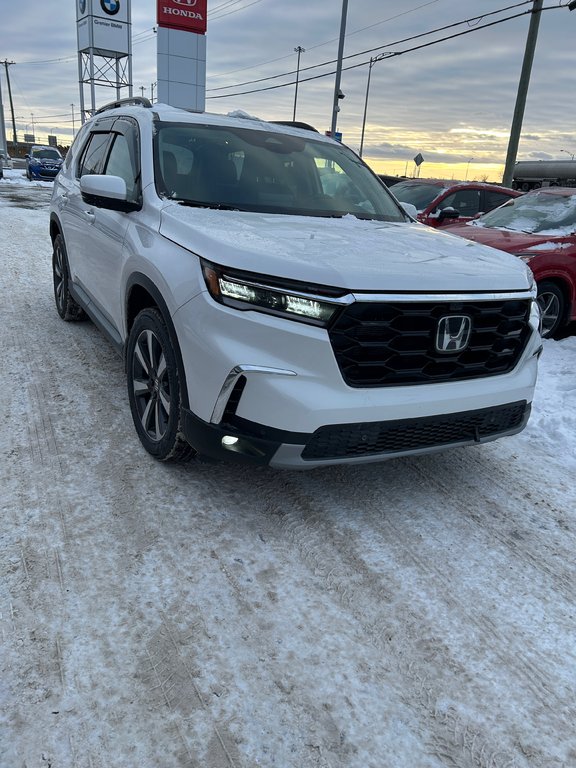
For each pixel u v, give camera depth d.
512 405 2.77
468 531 2.75
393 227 3.41
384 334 2.35
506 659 2.03
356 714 1.78
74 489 2.80
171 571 2.32
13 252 9.14
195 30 24.23
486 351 2.65
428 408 2.47
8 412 3.56
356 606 2.22
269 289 2.27
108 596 2.16
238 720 1.73
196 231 2.65
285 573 2.37
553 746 1.73
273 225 2.93
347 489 3.04
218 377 2.34
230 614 2.13
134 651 1.93
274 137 4.02
